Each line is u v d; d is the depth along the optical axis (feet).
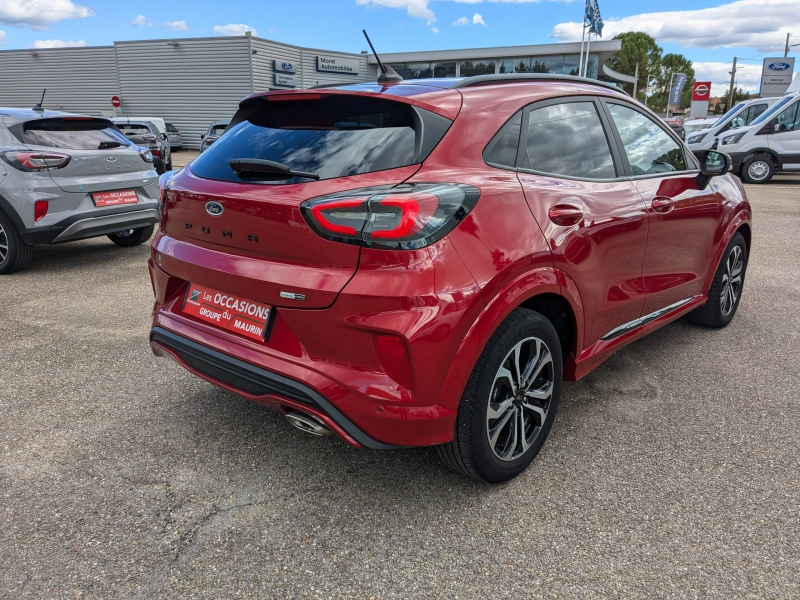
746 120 53.47
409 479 8.11
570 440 9.11
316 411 6.68
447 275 6.41
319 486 7.94
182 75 103.96
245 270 7.07
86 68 110.52
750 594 6.07
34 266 20.30
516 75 9.09
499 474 7.68
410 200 6.24
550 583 6.25
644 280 10.23
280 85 105.50
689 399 10.47
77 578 6.29
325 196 6.52
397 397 6.45
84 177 19.04
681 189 11.13
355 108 7.72
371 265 6.27
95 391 10.65
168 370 11.57
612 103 10.29
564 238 7.89
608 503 7.57
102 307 15.53
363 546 6.82
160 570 6.42
